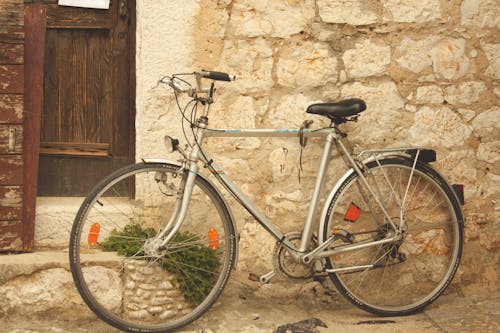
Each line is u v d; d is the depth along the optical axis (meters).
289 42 3.80
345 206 3.91
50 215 3.81
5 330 3.38
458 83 3.93
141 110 3.78
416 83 3.90
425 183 3.95
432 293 3.80
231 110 3.80
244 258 3.88
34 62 3.67
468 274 4.03
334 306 3.89
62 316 3.55
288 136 3.59
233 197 3.75
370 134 3.89
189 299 3.55
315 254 3.56
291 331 3.43
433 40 3.88
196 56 3.75
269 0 3.77
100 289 3.51
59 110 4.05
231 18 3.75
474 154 3.98
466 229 4.00
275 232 3.56
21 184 3.65
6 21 3.56
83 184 4.09
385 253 3.69
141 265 3.48
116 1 4.01
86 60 4.04
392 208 3.90
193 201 3.81
